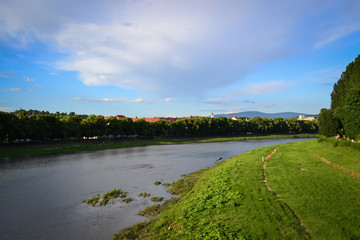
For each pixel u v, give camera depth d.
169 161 55.12
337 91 56.09
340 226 13.66
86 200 26.86
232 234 13.94
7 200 27.06
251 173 29.86
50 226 19.98
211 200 21.14
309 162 33.88
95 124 101.62
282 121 182.88
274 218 15.38
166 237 15.66
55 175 40.16
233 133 167.00
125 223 20.31
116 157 62.84
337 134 52.06
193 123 144.75
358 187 20.12
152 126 127.44
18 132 72.50
